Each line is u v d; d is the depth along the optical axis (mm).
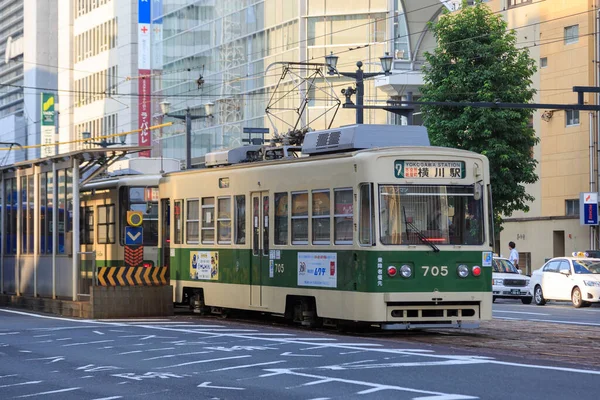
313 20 73250
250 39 78812
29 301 35500
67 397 14258
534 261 58906
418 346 20188
